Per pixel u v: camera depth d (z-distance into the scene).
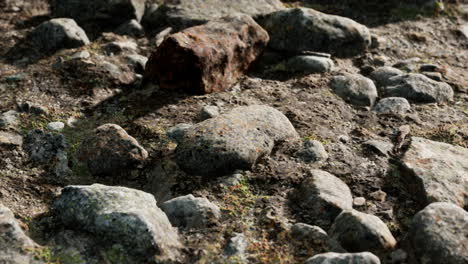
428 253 3.70
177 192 4.64
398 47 7.63
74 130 5.57
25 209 4.47
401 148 5.23
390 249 3.89
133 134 5.44
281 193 4.59
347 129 5.62
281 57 7.16
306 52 7.04
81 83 6.34
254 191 4.62
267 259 3.87
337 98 6.21
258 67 6.99
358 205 4.46
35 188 4.76
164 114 5.76
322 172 4.69
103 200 4.07
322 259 3.64
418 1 8.68
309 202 4.37
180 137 5.30
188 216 4.23
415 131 5.61
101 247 3.89
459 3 8.94
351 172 4.87
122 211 3.91
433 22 8.44
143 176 4.93
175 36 6.00
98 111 5.90
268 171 4.81
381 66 7.04
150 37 7.66
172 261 3.82
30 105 5.84
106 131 5.16
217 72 6.24
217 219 4.25
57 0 8.05
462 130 5.62
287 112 5.81
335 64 6.98
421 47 7.71
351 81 6.36
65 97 6.12
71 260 3.81
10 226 3.94
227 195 4.56
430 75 6.67
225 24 6.69
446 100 6.27
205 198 4.40
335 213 4.26
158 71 6.15
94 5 7.79
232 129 4.97
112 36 7.47
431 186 4.47
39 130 5.44
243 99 6.11
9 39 7.29
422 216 3.89
